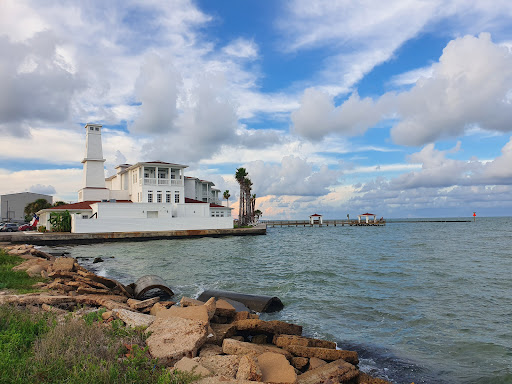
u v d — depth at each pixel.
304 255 32.25
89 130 67.12
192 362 5.60
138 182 60.66
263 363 6.06
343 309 12.19
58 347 5.46
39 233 47.59
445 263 25.23
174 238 52.84
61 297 10.39
